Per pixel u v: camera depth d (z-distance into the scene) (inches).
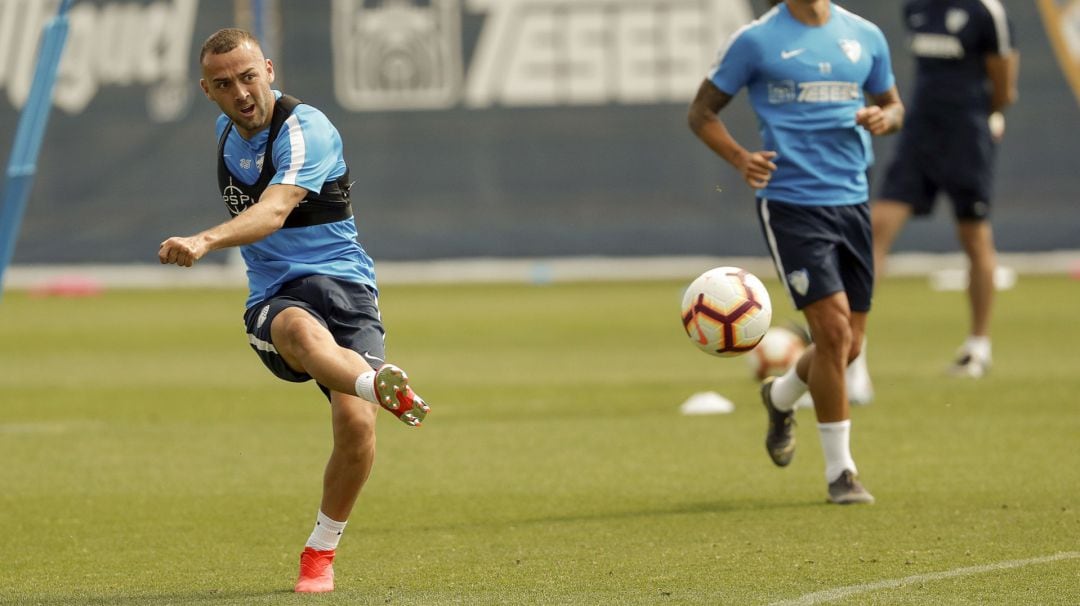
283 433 1424.7
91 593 791.7
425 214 3250.5
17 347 2263.8
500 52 3230.8
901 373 1759.4
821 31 1047.0
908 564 820.0
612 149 3208.7
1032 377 1688.0
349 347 796.0
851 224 1043.3
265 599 764.6
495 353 2081.7
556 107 3221.0
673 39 3203.7
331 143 807.1
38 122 1203.9
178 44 3238.2
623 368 1899.6
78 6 3267.7
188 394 1727.4
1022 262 3063.5
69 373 1942.7
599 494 1083.3
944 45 1663.4
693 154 3189.0
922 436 1298.0
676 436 1347.2
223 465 1243.8
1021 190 3058.6
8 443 1373.0
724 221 3179.1
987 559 829.2
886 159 3016.7
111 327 2544.3
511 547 901.2
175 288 3248.0
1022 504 995.9
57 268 3272.6
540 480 1146.0
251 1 3132.4
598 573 818.2
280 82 3243.1
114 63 3253.0
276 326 770.8
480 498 1077.1
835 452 1027.9
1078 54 3026.6
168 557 892.6
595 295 2920.8
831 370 1022.4
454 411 1541.6
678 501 1049.5
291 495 1107.3
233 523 1003.3
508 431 1397.6
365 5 3240.7
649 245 3196.4
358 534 952.9
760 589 764.6
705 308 976.3
